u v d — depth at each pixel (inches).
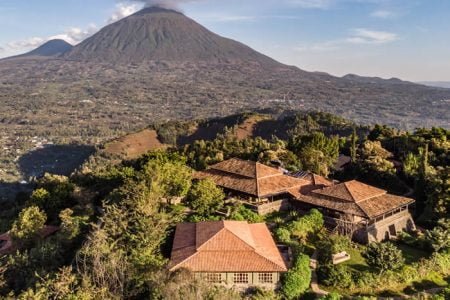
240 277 1467.8
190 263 1464.1
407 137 3444.9
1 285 1667.1
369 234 1879.9
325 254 1673.2
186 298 1235.9
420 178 2509.8
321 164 3034.0
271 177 2316.7
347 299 1462.8
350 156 3447.3
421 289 1589.6
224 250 1514.5
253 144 4210.1
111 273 1413.6
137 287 1390.3
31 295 1355.8
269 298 1419.8
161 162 2640.3
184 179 2236.7
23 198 4025.6
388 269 1626.5
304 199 2117.4
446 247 1817.2
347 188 2064.5
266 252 1545.3
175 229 1780.3
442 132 3503.9
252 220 1975.9
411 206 2481.5
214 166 2498.8
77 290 1362.0
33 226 2230.6
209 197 2028.8
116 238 1647.4
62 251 1850.4
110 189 2659.9
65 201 2701.8
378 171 2827.3
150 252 1544.0
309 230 1889.8
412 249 1892.2
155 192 2034.9
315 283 1568.7
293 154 3189.0
